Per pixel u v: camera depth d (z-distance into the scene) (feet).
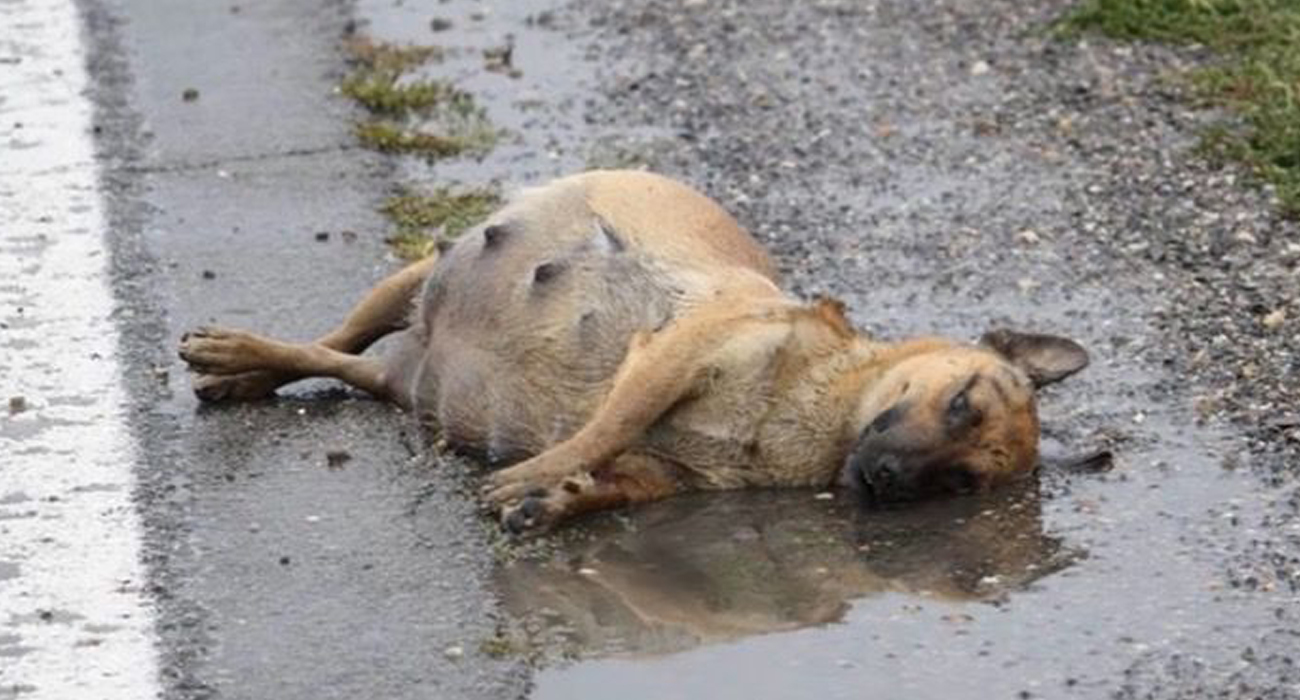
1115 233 38.47
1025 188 40.06
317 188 40.29
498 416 32.55
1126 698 26.61
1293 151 40.47
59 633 27.76
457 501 31.17
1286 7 45.80
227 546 29.78
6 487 31.09
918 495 31.60
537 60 45.29
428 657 27.35
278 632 27.84
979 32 45.93
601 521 30.94
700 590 29.14
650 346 31.76
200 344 33.42
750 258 34.06
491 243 33.19
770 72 44.55
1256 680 26.91
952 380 31.71
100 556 29.45
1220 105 42.68
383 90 43.50
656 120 42.75
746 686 26.91
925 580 29.45
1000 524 30.86
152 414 33.22
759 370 31.89
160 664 27.14
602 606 28.66
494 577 29.25
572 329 32.35
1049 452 32.17
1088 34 45.60
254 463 32.01
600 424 31.22
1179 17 45.68
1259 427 32.76
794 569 29.78
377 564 29.40
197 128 42.60
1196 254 37.65
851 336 32.58
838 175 40.65
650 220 33.32
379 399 34.24
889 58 45.01
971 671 27.22
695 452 31.96
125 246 38.09
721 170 40.83
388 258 37.93
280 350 33.73
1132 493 31.37
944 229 38.73
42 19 47.37
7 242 38.09
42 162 41.06
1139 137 41.65
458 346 32.96
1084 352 32.58
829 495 32.01
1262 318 35.58
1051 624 28.27
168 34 46.70
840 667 27.35
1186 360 34.60
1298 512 30.63
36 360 34.50
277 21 47.29
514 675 27.02
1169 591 28.94
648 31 46.50
